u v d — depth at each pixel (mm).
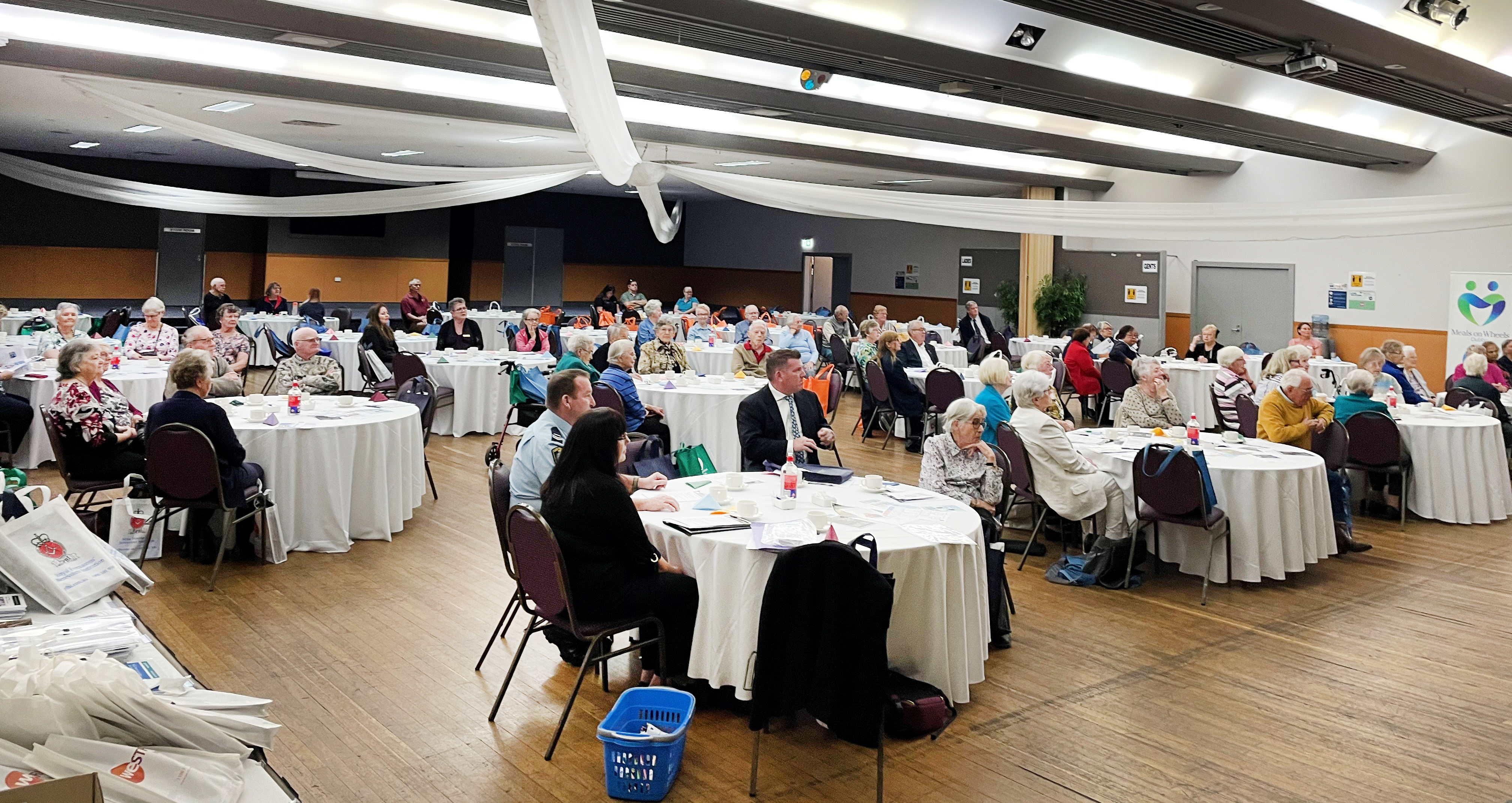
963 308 18156
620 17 6422
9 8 6992
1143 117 9531
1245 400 7336
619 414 3422
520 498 3986
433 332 13602
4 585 2660
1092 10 5969
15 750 1803
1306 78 7387
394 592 4754
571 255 23250
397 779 3027
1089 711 3650
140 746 1910
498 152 14406
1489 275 11445
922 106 10586
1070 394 12406
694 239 24531
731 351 11141
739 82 9148
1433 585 5418
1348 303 13203
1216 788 3094
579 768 3131
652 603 3439
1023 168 14859
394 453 5746
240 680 3715
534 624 3486
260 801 1900
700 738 3369
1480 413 7441
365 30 6934
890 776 3125
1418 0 7141
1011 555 5805
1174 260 15094
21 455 7160
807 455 5355
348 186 19547
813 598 2982
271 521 5141
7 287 17453
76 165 17578
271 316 13719
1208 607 4941
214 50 8172
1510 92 8102
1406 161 12117
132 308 18531
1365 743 3434
